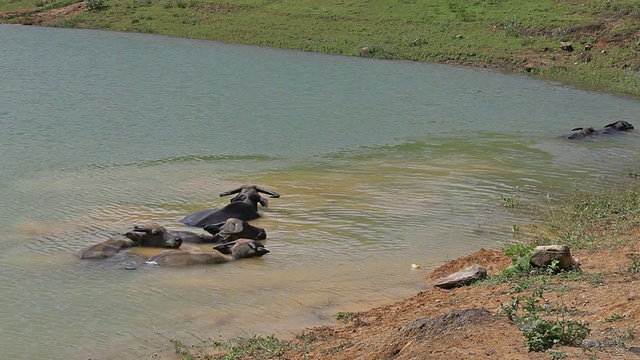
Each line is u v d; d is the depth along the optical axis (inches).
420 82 1200.2
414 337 277.3
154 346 333.4
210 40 1631.4
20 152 717.9
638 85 1204.5
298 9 1743.4
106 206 550.3
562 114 994.1
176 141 774.5
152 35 1701.5
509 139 824.3
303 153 734.5
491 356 247.9
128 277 413.7
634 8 1504.7
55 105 954.1
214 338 341.7
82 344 334.3
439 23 1582.2
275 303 382.0
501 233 499.8
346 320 360.2
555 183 639.8
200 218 512.4
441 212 546.6
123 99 999.0
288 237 488.1
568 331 259.0
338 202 568.1
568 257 390.9
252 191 548.1
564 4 1582.2
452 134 842.8
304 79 1195.9
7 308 372.2
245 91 1077.8
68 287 399.2
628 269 367.9
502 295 355.9
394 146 773.9
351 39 1541.6
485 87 1177.4
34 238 478.0
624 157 747.4
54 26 1860.2
